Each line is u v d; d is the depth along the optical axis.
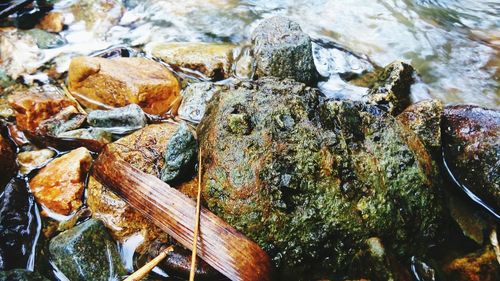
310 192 0.51
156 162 0.57
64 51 0.77
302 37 0.70
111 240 0.53
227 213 0.50
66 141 0.62
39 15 0.83
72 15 0.83
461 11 0.88
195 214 0.49
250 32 0.82
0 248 0.51
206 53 0.73
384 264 0.49
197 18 0.84
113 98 0.66
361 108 0.56
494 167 0.56
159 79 0.67
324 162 0.52
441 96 0.71
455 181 0.59
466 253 0.53
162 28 0.83
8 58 0.74
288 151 0.52
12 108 0.63
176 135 0.54
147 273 0.50
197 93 0.67
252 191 0.50
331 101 0.56
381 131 0.55
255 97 0.56
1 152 0.57
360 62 0.77
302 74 0.70
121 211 0.54
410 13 0.87
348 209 0.50
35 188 0.57
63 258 0.50
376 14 0.86
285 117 0.54
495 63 0.76
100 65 0.66
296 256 0.50
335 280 0.50
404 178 0.53
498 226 0.56
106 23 0.83
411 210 0.52
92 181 0.56
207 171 0.52
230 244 0.48
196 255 0.49
